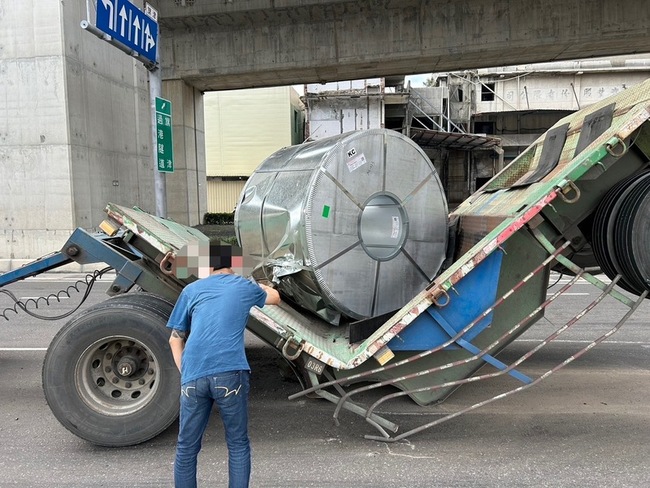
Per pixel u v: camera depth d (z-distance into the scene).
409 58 16.33
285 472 3.24
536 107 33.94
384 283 4.51
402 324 3.46
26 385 4.95
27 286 10.41
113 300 3.66
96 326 3.45
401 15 16.08
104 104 14.70
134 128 16.50
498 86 33.84
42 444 3.68
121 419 3.49
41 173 13.09
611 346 6.07
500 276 3.90
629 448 3.56
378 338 3.48
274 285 4.68
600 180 3.83
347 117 25.89
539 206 3.44
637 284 3.54
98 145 14.36
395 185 4.53
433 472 3.23
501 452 3.51
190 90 18.83
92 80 14.08
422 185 4.65
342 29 16.50
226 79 18.36
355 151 4.33
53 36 12.70
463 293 3.57
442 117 29.91
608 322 7.18
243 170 30.09
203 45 17.44
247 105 29.77
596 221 3.79
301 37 16.80
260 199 5.22
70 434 3.85
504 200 4.69
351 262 4.35
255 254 5.30
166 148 11.45
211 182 30.22
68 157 12.98
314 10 16.12
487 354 3.75
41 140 13.01
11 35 12.84
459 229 5.07
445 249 4.80
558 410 4.24
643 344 6.14
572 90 33.81
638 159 3.86
